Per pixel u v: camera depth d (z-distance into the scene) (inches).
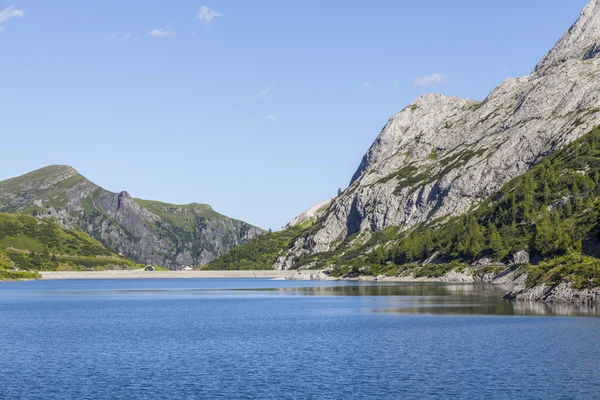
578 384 2561.5
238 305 7185.0
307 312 5954.7
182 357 3383.4
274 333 4335.6
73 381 2795.3
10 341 4104.3
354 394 2488.9
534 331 3885.3
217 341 3991.1
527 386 2544.3
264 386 2640.3
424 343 3646.7
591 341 3491.6
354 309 6087.6
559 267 5920.3
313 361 3184.1
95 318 5728.3
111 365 3171.8
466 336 3823.8
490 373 2778.1
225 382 2728.8
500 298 6491.1
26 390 2632.9
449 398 2407.7
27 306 7391.7
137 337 4252.0
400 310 5728.3
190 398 2469.2
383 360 3159.5
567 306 5206.7
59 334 4466.0
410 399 2401.6
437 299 6791.3
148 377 2859.3
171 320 5442.9
